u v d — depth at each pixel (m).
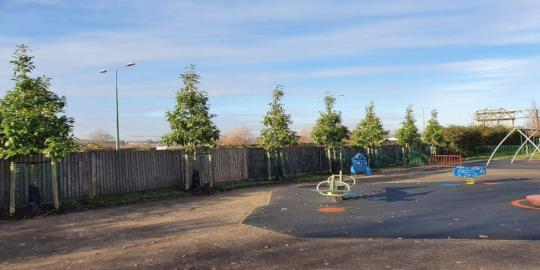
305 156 31.88
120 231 11.94
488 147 56.75
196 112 21.64
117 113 32.34
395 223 11.80
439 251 8.71
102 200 17.83
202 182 23.56
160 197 19.27
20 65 15.34
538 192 17.64
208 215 14.20
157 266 8.23
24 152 14.73
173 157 22.83
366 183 22.91
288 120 27.70
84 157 18.80
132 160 20.88
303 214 13.66
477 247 8.96
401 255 8.47
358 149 37.50
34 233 11.91
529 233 10.16
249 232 11.22
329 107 33.16
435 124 47.06
